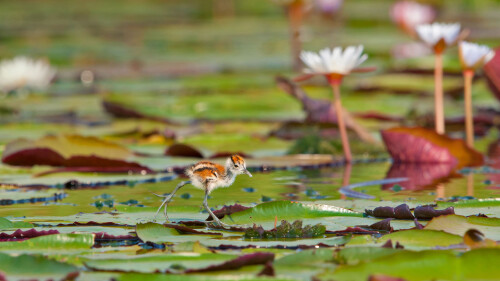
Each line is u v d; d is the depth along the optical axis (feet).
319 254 20.57
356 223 25.52
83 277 19.24
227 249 22.22
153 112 59.36
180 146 42.22
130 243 23.34
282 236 23.66
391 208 26.40
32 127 54.08
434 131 42.04
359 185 34.94
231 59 95.76
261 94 67.72
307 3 81.87
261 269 19.80
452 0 152.15
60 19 150.10
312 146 44.78
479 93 68.23
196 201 30.96
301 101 51.03
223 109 62.08
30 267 19.79
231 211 26.81
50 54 100.07
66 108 64.13
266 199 30.89
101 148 40.83
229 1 195.00
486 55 42.88
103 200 31.45
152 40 117.70
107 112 58.75
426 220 26.00
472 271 18.99
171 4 194.18
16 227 25.25
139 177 37.24
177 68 88.79
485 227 23.90
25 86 73.46
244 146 46.57
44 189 34.63
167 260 20.51
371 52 97.09
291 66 89.20
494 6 153.69
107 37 120.57
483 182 35.14
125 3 197.77
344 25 130.82
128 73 86.84
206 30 130.62
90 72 86.38
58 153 38.93
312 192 32.71
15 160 39.55
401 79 72.84
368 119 56.80
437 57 43.65
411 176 37.47
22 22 142.20
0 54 96.12
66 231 24.62
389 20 139.64
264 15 160.35
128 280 18.58
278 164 40.86
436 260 19.43
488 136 52.60
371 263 19.36
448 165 40.93
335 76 40.63
